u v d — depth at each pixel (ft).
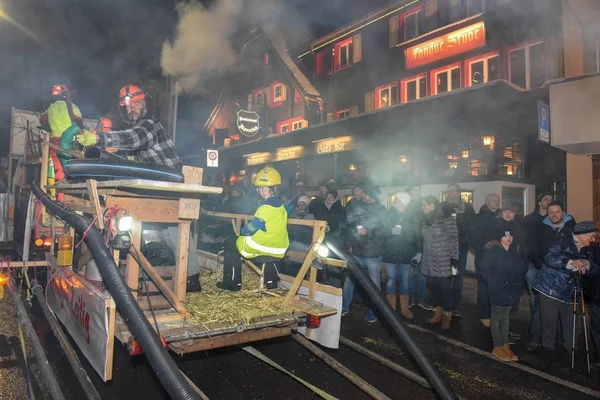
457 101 39.29
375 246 19.20
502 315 15.43
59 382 12.62
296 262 18.07
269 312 11.53
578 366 14.96
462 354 15.90
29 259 20.18
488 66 46.24
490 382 13.52
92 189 10.43
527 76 42.70
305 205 24.97
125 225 9.90
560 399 12.45
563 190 37.78
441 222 18.45
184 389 6.93
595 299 14.71
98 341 9.50
